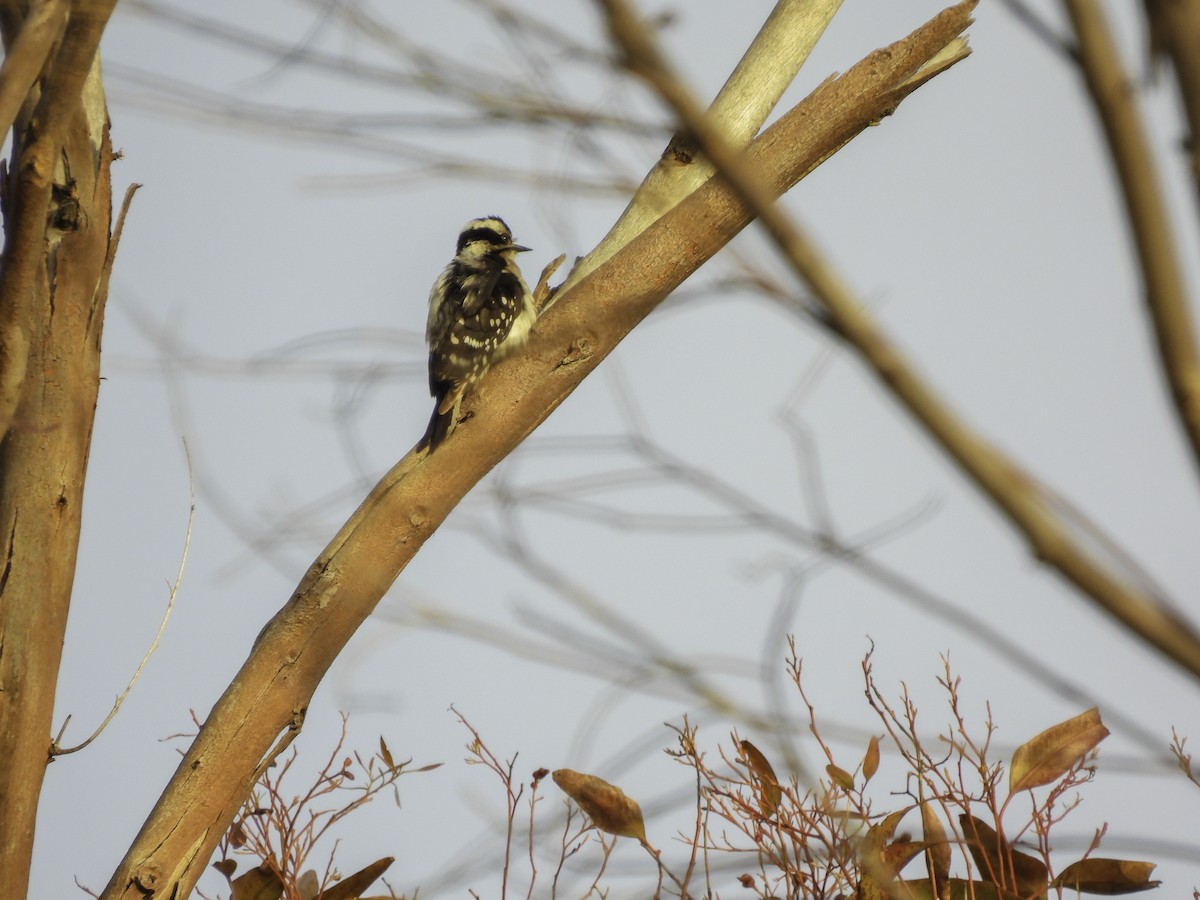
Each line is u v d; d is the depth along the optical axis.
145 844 9.06
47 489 8.45
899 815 7.60
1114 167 3.19
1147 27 3.47
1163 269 3.18
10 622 8.30
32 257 7.88
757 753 7.59
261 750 9.51
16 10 7.68
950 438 3.01
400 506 10.21
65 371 8.60
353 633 10.02
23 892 8.19
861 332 3.00
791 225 3.00
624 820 7.84
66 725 8.47
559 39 3.92
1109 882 7.40
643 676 5.16
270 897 8.63
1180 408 3.23
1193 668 3.03
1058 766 7.54
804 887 7.39
